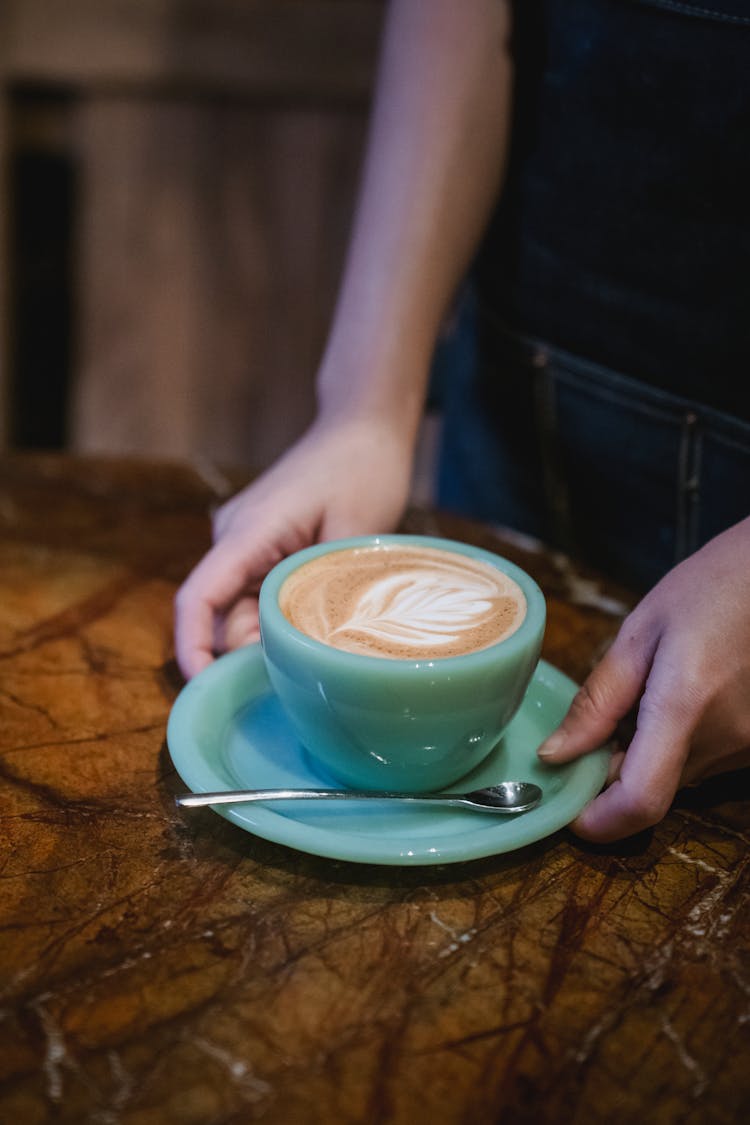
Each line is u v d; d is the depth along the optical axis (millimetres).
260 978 529
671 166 918
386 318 988
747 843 654
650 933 575
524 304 1110
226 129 2051
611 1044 502
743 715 640
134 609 887
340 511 870
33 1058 479
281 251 2133
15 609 877
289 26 1981
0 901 573
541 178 1040
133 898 580
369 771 648
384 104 1049
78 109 2043
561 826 611
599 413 1065
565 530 1171
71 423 2273
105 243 2127
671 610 652
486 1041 499
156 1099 461
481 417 1227
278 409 2252
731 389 953
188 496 1091
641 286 984
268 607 649
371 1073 479
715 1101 475
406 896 593
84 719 738
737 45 846
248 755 693
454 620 665
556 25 985
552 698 751
